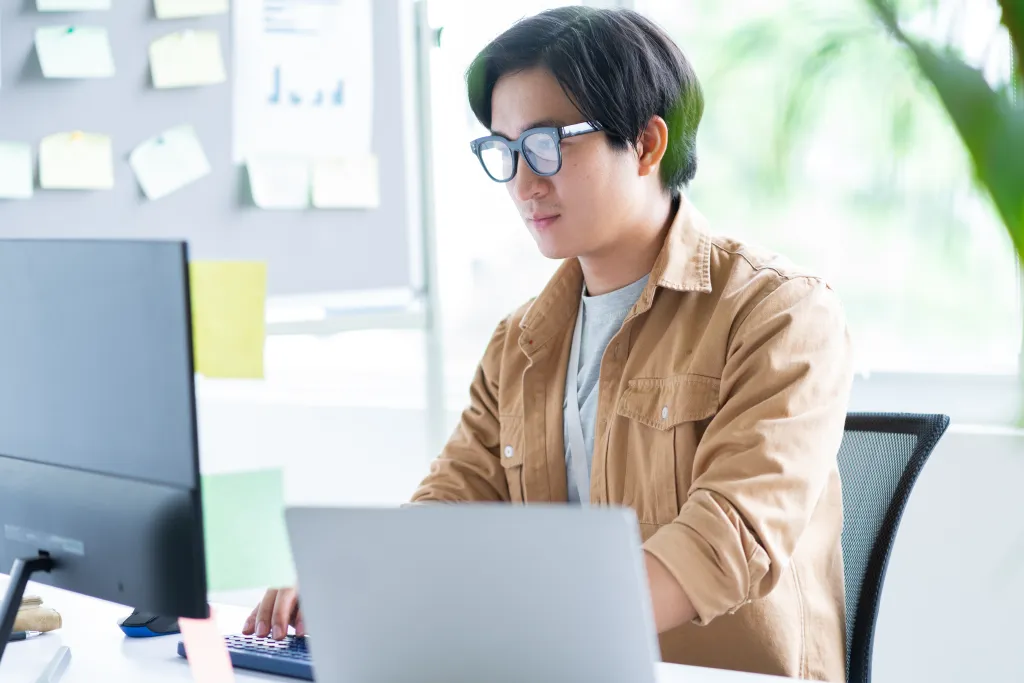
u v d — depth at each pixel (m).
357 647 0.73
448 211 2.60
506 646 0.68
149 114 2.23
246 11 2.31
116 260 0.82
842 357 1.22
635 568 0.62
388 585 0.70
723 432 1.15
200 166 2.28
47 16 2.13
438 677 0.71
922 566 1.98
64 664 1.09
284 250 2.37
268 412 2.50
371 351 2.68
